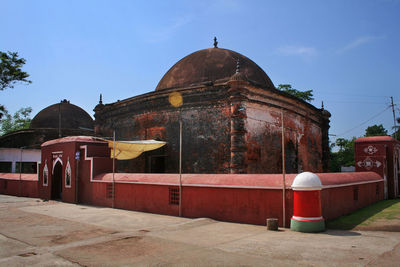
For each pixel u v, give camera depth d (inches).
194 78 619.5
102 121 731.4
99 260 198.5
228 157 506.9
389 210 380.8
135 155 565.9
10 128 1734.7
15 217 386.3
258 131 537.6
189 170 546.6
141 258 200.5
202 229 293.9
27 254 217.0
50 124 1107.9
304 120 699.4
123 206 456.8
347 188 370.0
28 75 930.7
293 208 291.6
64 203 543.8
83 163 537.0
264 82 650.8
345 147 1556.3
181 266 182.1
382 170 540.1
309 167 706.8
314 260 186.5
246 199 323.6
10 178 780.0
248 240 245.1
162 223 338.6
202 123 542.3
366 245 218.8
